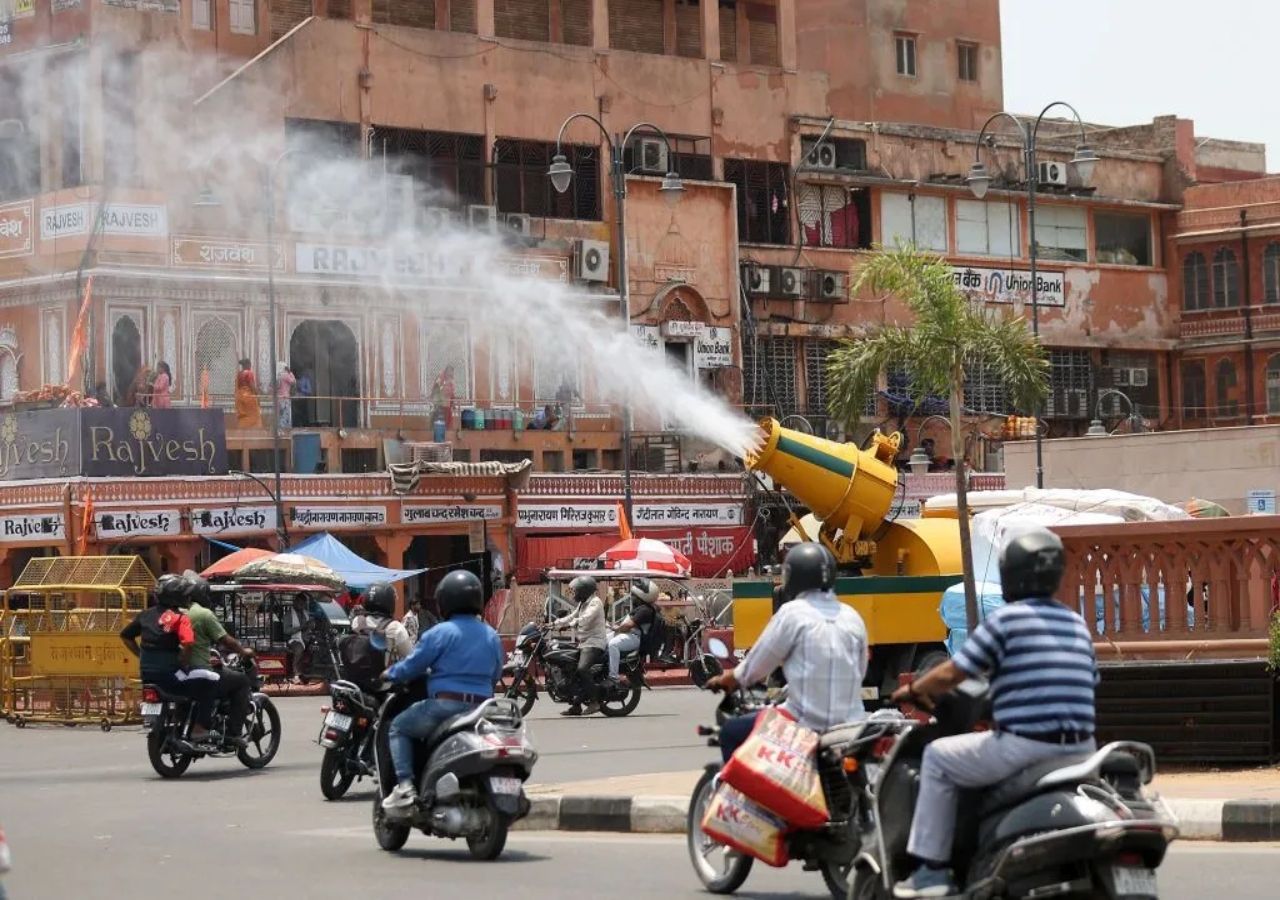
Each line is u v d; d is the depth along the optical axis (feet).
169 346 151.43
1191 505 107.76
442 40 171.63
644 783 56.59
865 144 199.82
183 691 69.92
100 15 152.15
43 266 151.23
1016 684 30.30
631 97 183.42
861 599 80.74
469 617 47.47
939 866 31.09
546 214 177.27
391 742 47.11
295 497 145.89
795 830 37.32
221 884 42.78
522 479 156.15
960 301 100.58
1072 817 29.22
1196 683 54.80
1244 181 221.87
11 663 102.17
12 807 61.62
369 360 160.45
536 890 40.88
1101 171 217.15
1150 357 219.82
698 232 184.55
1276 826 44.86
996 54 227.40
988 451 198.29
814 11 219.20
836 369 102.17
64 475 137.59
